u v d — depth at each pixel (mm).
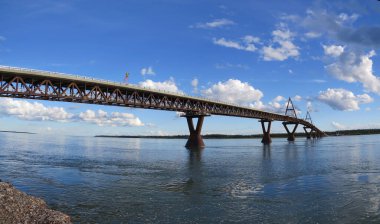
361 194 36844
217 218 28281
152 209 30984
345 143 179250
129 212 29906
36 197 34188
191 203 33219
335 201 33656
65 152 109625
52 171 57438
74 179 48344
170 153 108375
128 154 103625
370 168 59781
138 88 103625
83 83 88000
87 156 93125
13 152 103000
